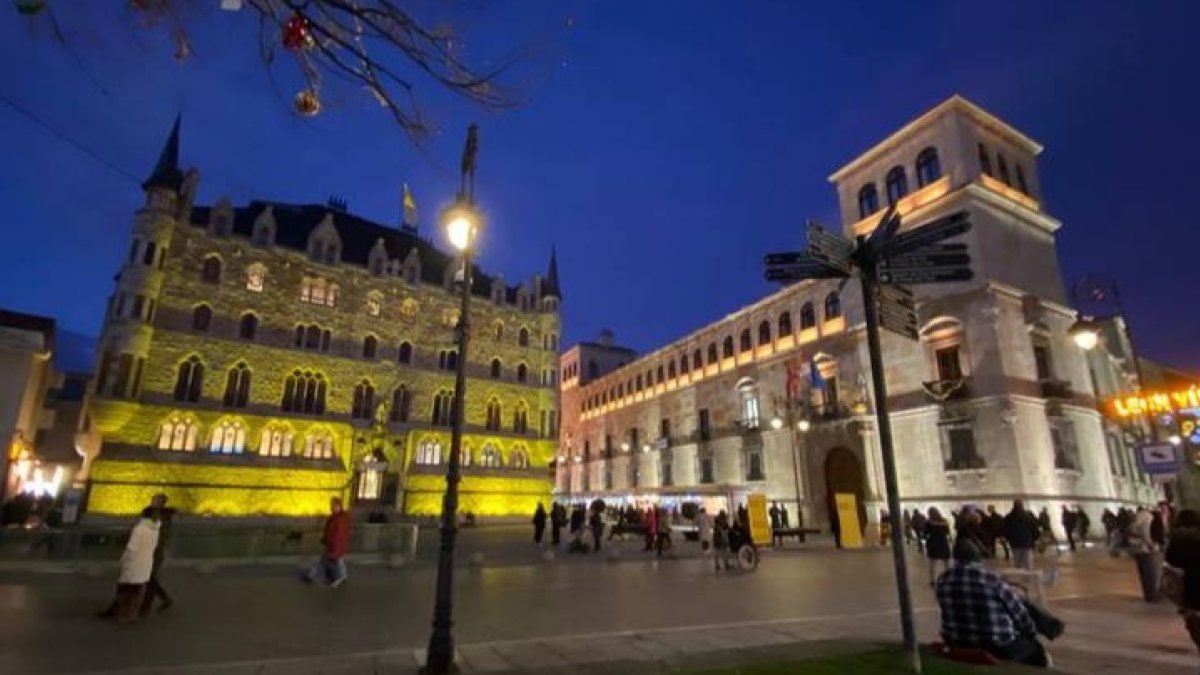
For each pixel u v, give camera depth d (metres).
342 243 52.84
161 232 41.12
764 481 46.16
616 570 20.45
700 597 14.51
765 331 49.62
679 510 45.56
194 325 42.31
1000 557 23.36
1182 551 7.32
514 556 24.69
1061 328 35.56
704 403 55.16
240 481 41.34
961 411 32.75
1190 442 17.38
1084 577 17.78
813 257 8.34
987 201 34.91
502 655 8.74
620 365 83.38
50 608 11.91
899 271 8.23
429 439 50.62
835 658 7.83
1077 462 32.22
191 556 18.59
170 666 7.98
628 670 7.64
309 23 4.54
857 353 39.72
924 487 34.03
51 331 30.55
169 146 43.38
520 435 55.22
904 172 38.69
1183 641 9.32
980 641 7.73
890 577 18.42
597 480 71.81
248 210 50.09
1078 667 7.64
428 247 59.84
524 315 59.19
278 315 45.66
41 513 32.56
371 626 10.82
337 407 46.56
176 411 40.22
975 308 33.16
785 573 19.62
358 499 46.31
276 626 10.73
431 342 52.78
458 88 4.97
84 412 42.53
